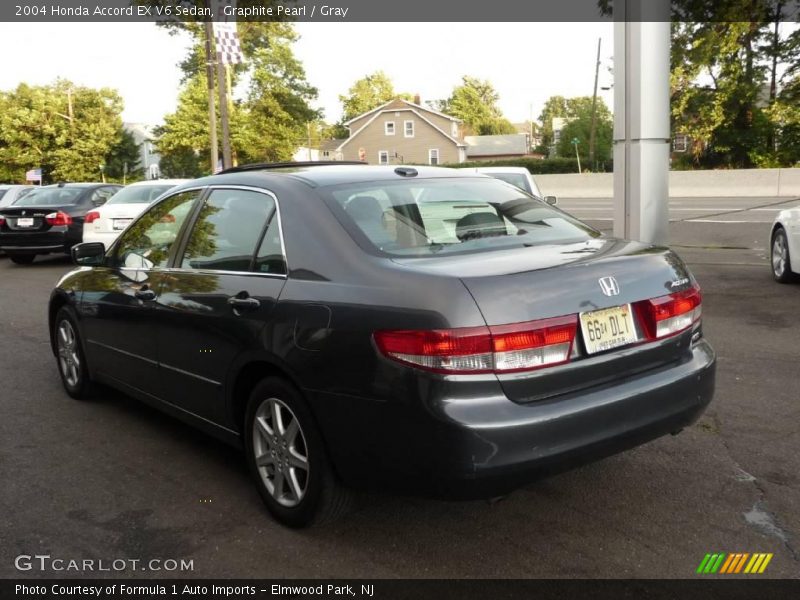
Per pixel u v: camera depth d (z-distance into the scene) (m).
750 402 5.11
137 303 4.45
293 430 3.41
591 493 3.82
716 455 4.26
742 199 27.22
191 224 4.25
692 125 38.09
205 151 50.69
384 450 2.99
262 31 50.88
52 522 3.64
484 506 3.71
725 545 3.29
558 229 3.84
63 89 65.12
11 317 9.05
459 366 2.83
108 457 4.46
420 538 3.41
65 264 15.09
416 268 3.07
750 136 38.41
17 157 61.75
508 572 3.11
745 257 12.15
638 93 8.00
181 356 4.08
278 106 51.72
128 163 68.81
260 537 3.46
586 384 3.09
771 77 37.72
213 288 3.81
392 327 2.93
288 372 3.30
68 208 14.51
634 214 8.23
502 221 3.79
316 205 3.54
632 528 3.46
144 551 3.35
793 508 3.62
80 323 5.25
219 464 4.34
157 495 3.93
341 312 3.11
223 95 27.36
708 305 8.33
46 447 4.64
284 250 3.53
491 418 2.82
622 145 8.26
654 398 3.24
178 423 5.07
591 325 3.11
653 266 3.41
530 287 2.98
